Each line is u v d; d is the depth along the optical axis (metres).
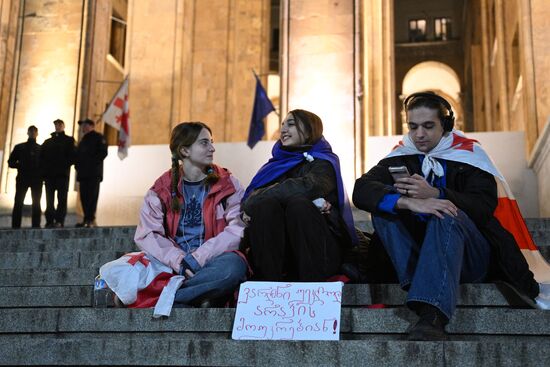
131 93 16.39
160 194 4.91
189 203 4.95
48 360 3.74
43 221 13.09
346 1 12.87
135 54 16.58
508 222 4.53
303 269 4.30
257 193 4.54
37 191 11.15
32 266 6.28
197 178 5.02
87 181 11.23
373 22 15.39
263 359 3.52
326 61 12.70
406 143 4.58
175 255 4.58
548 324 3.77
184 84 16.61
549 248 5.34
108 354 3.69
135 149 14.17
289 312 3.90
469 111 32.09
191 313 4.11
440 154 4.38
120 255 6.15
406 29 35.44
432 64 34.19
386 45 15.52
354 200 4.18
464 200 4.02
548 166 11.06
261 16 21.72
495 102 20.94
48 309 4.30
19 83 14.00
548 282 4.20
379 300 4.27
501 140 12.98
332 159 4.82
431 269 3.69
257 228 4.41
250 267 4.64
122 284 4.50
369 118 14.91
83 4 14.23
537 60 12.30
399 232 4.04
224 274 4.42
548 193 11.31
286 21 12.98
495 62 20.75
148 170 14.03
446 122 4.46
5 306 4.93
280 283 4.02
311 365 3.46
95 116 14.34
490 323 3.83
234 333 3.88
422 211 3.87
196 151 4.98
